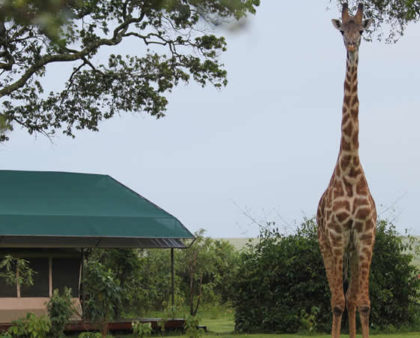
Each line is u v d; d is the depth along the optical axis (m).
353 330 11.45
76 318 16.45
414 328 16.67
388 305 16.64
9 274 14.84
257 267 16.88
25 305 16.33
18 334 12.57
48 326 13.20
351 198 10.73
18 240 16.47
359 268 10.76
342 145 11.01
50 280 16.77
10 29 19.12
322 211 11.68
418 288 16.77
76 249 17.45
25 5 10.01
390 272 16.69
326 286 16.34
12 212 15.74
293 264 16.75
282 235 17.53
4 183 17.69
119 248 18.77
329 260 11.72
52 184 18.03
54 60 19.03
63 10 10.50
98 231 16.09
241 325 16.78
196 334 13.52
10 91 18.52
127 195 17.91
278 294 16.75
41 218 15.76
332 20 11.27
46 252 16.81
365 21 11.11
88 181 18.58
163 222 16.73
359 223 10.69
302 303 16.59
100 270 14.06
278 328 16.48
